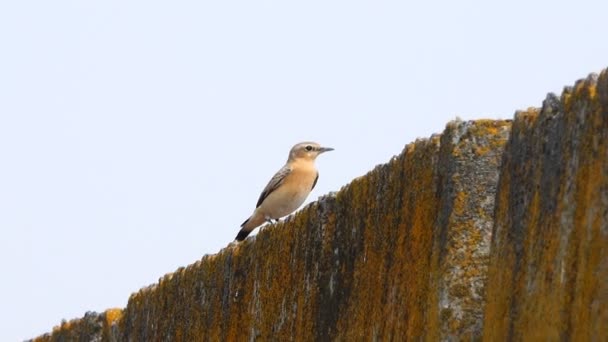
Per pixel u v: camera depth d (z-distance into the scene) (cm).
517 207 1018
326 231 1408
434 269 1110
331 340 1344
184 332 1778
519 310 983
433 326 1088
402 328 1162
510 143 1051
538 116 1012
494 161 1109
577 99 952
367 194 1315
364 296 1277
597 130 918
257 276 1582
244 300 1609
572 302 912
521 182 1018
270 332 1512
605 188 894
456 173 1111
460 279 1078
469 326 1064
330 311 1360
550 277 945
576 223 923
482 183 1104
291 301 1467
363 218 1317
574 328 905
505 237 1029
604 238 886
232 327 1628
